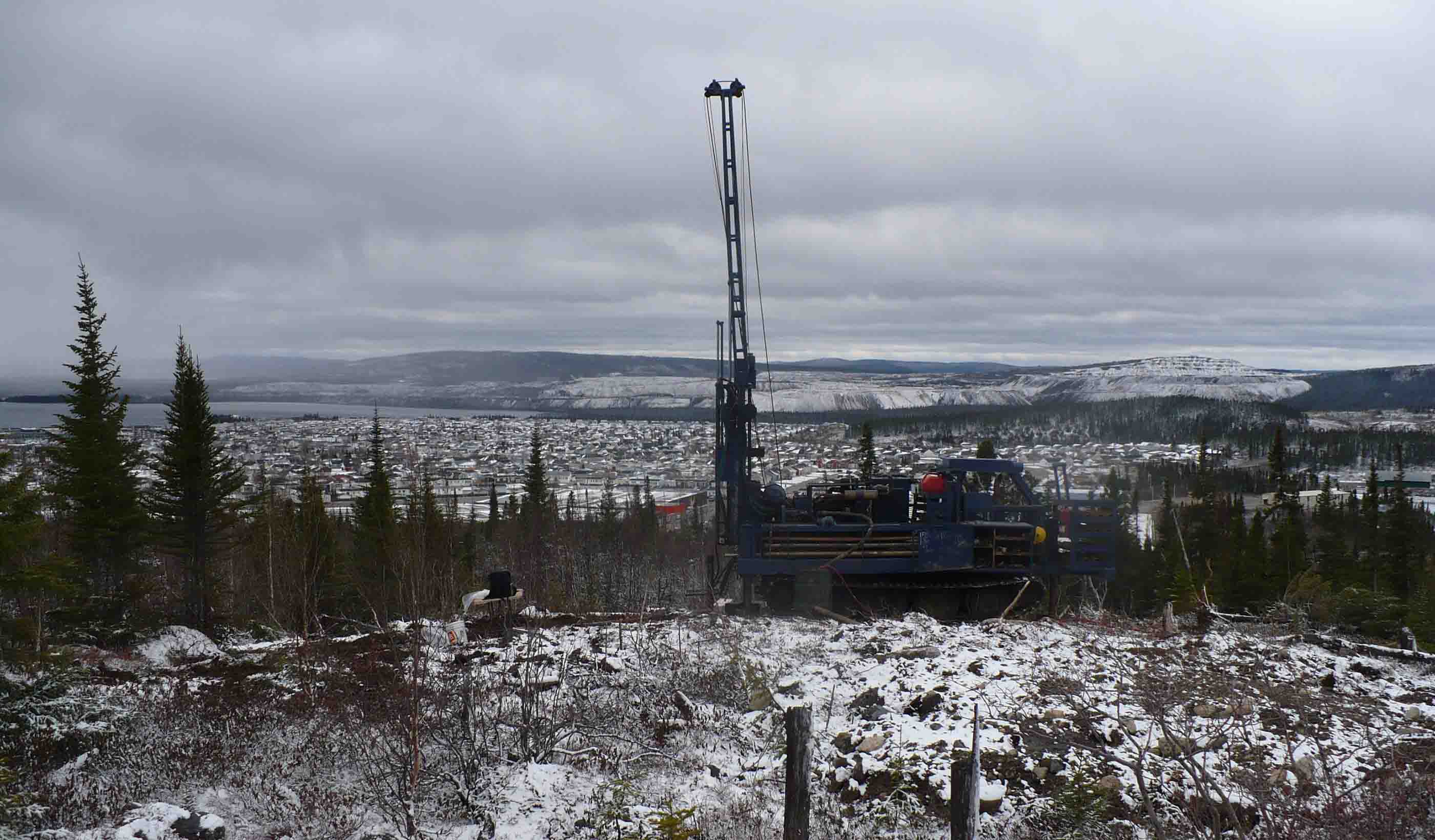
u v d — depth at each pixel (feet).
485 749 34.96
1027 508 63.82
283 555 77.82
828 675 43.45
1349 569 144.66
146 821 29.25
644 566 104.63
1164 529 149.18
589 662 44.11
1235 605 122.01
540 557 92.43
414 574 47.11
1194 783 29.63
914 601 63.77
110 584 83.20
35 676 39.88
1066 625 52.11
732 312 89.66
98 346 86.69
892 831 28.89
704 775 34.09
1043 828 28.81
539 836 29.66
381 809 31.96
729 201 89.86
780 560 62.80
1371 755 32.37
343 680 42.34
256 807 32.22
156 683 44.24
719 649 47.19
